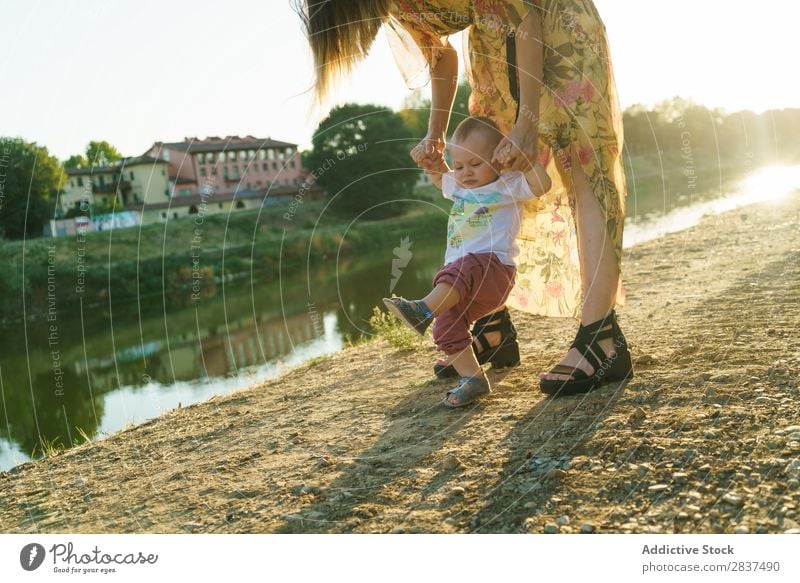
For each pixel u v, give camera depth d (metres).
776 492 1.81
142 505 2.38
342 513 2.07
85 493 2.60
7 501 2.64
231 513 2.21
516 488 2.05
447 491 2.10
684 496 1.86
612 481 1.99
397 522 1.98
